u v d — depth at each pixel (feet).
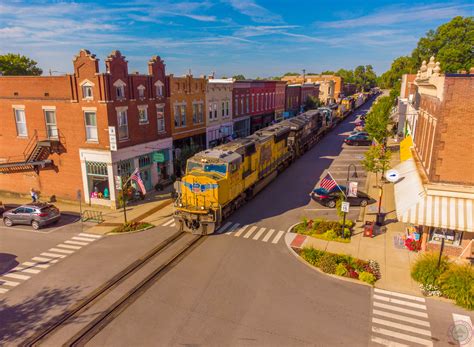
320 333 39.96
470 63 190.08
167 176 104.17
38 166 92.22
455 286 46.06
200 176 66.54
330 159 132.16
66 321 42.60
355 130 193.77
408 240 61.05
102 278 52.65
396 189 63.31
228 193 70.64
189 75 110.11
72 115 84.02
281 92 201.98
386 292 48.16
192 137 116.26
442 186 51.49
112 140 80.38
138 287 49.83
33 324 42.19
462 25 202.80
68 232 71.56
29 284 51.44
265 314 43.45
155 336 39.63
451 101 48.78
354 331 40.32
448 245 56.49
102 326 41.52
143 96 90.68
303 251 58.90
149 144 94.58
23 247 64.59
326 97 319.47
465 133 49.14
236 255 59.41
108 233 70.23
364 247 61.36
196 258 58.54
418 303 45.65
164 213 81.51
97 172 85.66
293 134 125.90
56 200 92.68
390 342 38.55
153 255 60.03
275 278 51.96
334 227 67.97
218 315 43.32
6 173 96.84
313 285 50.01
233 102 143.02
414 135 85.20
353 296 47.29
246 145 81.05
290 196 91.56
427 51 225.97
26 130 91.35
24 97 88.53
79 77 80.38
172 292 48.47
